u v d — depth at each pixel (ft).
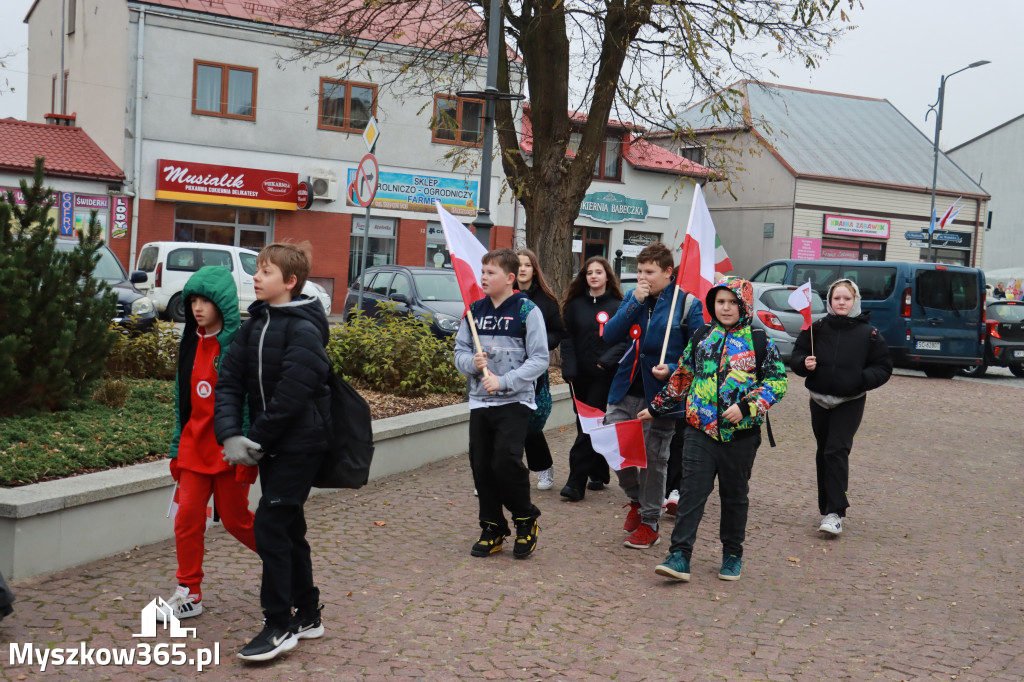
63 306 23.61
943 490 28.43
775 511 24.68
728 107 46.73
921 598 18.07
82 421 22.76
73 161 87.30
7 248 22.97
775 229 131.03
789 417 41.63
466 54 50.67
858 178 133.28
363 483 14.52
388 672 13.47
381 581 17.43
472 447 19.21
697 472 18.34
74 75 104.63
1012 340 67.36
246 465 13.65
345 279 98.27
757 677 13.88
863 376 22.07
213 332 14.67
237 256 71.87
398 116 98.68
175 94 88.99
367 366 33.83
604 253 117.19
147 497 18.71
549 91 47.06
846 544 21.74
